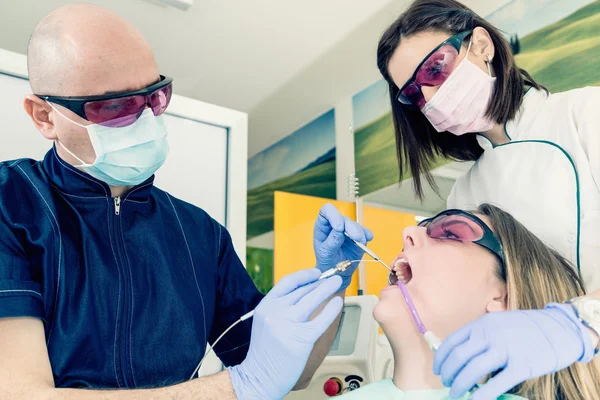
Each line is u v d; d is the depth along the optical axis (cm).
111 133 126
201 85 307
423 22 150
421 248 121
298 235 205
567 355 91
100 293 128
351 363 158
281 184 334
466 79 144
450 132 163
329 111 297
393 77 157
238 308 151
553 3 168
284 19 251
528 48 173
